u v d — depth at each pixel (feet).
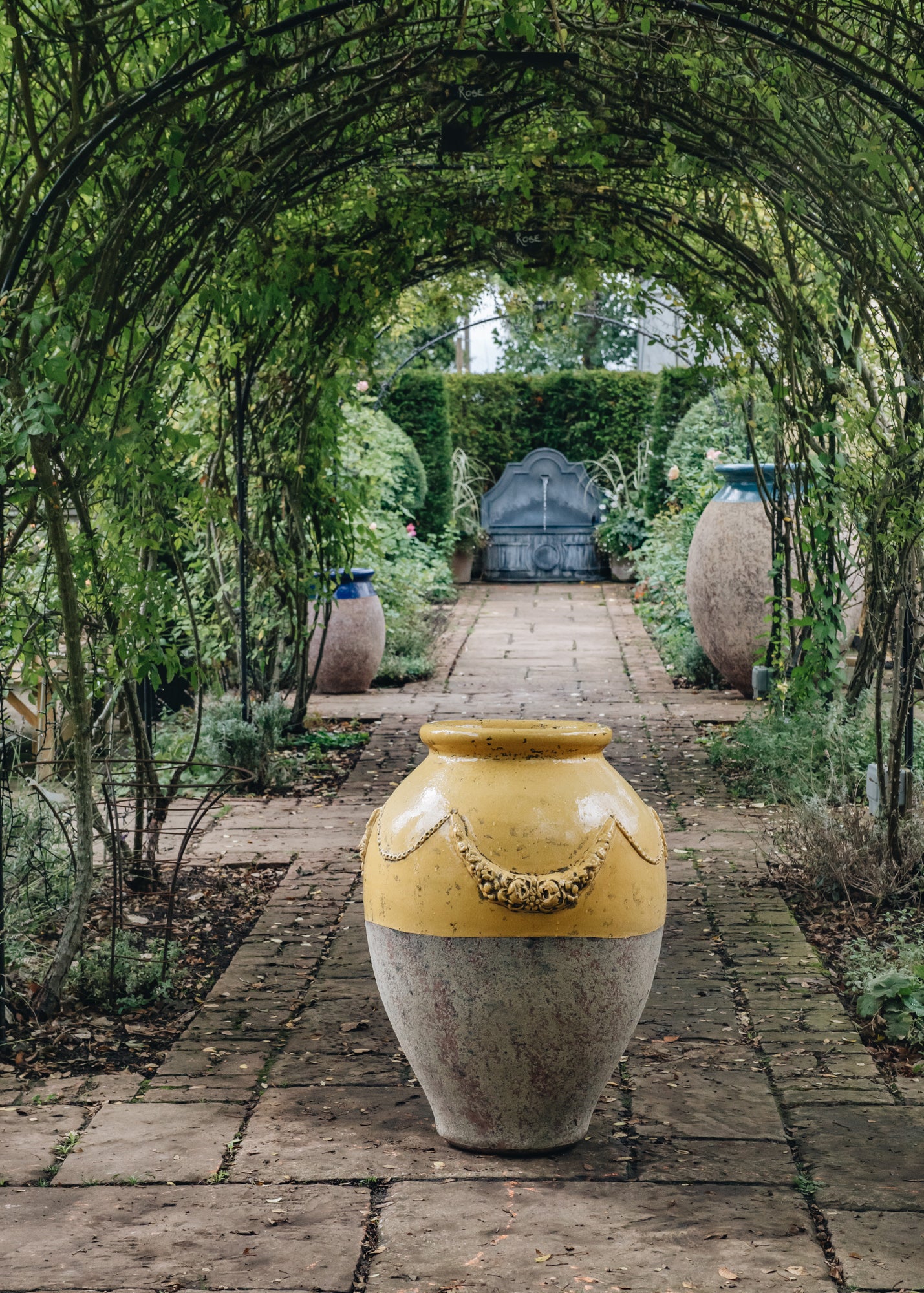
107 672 15.46
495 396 61.62
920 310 17.46
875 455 17.61
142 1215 9.01
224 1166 9.80
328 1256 8.41
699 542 31.30
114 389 14.38
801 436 22.98
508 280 25.13
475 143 17.62
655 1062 11.74
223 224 17.06
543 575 59.82
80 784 13.43
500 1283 8.08
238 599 26.78
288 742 26.94
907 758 17.65
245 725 23.73
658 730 27.78
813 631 22.52
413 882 9.72
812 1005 13.05
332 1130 10.42
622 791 10.11
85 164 12.05
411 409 54.95
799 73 15.31
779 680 25.29
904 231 17.08
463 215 22.22
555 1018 9.51
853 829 17.16
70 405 13.04
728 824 20.59
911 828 17.17
